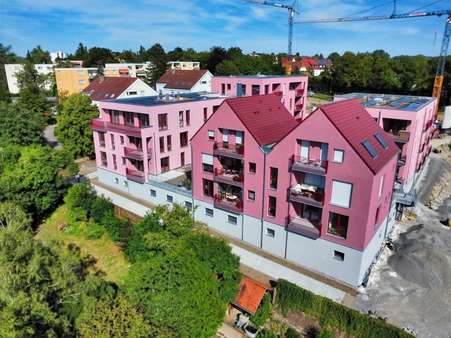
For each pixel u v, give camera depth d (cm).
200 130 3341
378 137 2859
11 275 1753
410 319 2339
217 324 2214
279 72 12006
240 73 11650
